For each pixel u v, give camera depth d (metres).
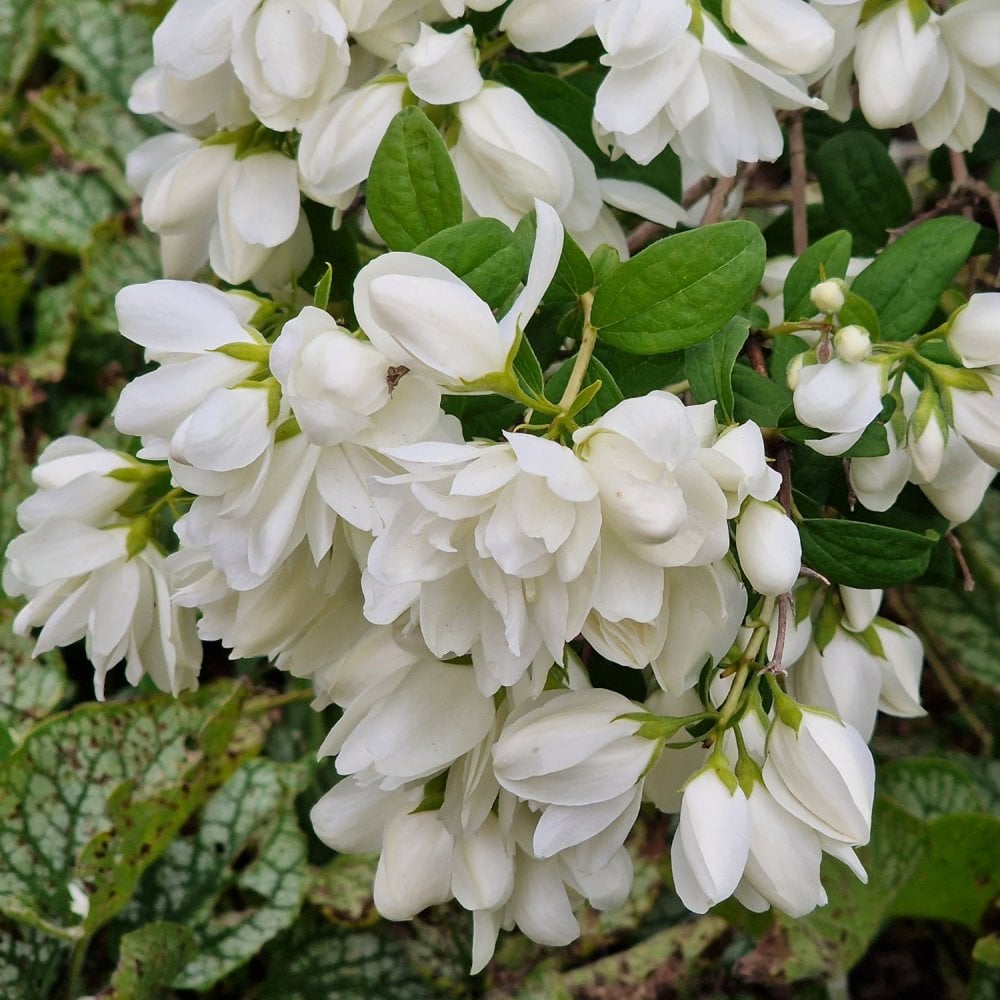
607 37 0.63
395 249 0.63
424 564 0.57
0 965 0.75
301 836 0.79
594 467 0.57
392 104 0.64
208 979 0.76
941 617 0.87
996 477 0.72
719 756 0.60
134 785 0.76
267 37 0.64
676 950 0.77
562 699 0.60
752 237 0.61
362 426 0.59
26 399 0.93
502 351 0.58
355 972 0.79
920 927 0.85
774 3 0.64
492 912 0.63
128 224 0.96
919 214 0.75
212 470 0.59
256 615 0.62
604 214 0.67
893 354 0.62
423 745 0.61
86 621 0.66
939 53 0.66
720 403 0.62
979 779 0.85
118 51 1.06
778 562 0.59
